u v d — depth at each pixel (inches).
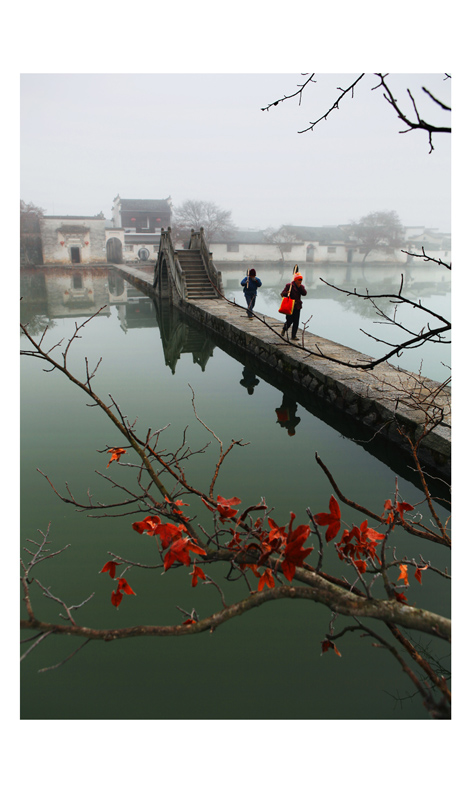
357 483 189.8
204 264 745.6
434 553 140.4
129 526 155.6
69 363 406.6
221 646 106.8
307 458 213.6
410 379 278.8
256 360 401.7
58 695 92.8
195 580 76.7
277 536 70.4
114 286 1198.3
